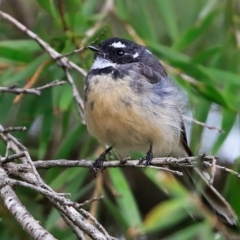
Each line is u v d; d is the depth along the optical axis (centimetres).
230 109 1115
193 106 1174
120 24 1312
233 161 1209
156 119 986
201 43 1334
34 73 1134
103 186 1177
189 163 820
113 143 1015
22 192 1185
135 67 1023
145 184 1388
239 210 1112
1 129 883
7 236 1140
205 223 1040
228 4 1255
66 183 1134
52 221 1052
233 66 1224
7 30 1361
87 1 1235
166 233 1282
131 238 996
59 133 1320
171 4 1276
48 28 1377
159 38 1364
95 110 977
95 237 709
